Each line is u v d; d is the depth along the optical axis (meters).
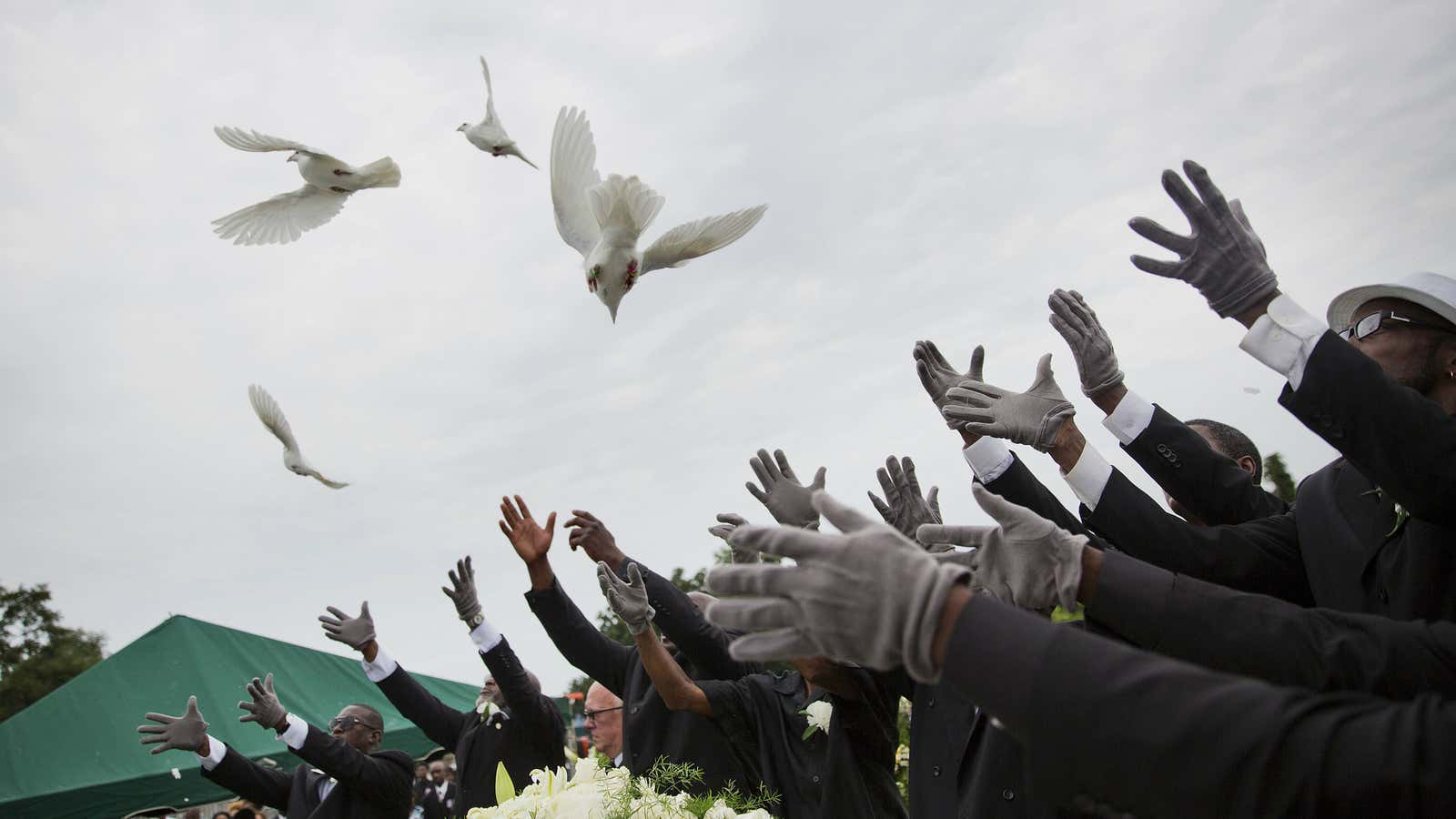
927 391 3.60
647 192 3.59
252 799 8.17
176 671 12.50
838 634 1.42
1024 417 3.18
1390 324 2.72
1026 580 2.05
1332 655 1.81
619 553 5.13
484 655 6.69
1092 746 1.29
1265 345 2.38
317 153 4.91
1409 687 1.74
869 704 3.85
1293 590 2.93
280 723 7.27
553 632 5.54
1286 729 1.23
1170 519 3.03
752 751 4.61
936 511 3.71
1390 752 1.18
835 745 3.88
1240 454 4.63
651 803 3.29
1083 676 1.33
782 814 4.43
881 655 1.41
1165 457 3.31
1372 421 2.18
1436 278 2.71
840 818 3.82
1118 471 3.11
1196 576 2.93
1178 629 1.93
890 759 4.00
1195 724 1.26
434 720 7.43
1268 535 2.98
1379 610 2.51
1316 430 2.29
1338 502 2.74
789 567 1.47
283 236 5.29
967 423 3.24
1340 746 1.21
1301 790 1.20
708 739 4.93
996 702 1.36
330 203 5.25
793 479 3.89
